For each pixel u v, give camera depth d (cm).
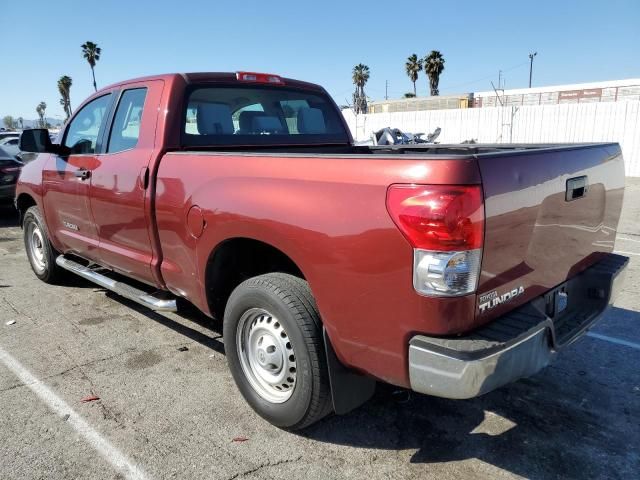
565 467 280
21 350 416
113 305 521
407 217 221
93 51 5497
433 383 227
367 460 285
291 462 282
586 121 2020
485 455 290
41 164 533
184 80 383
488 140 2286
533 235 258
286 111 460
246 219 290
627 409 337
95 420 318
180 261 354
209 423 317
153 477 269
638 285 584
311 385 278
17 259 716
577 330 293
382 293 237
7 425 312
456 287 220
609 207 337
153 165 364
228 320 318
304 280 292
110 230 424
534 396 353
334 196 250
